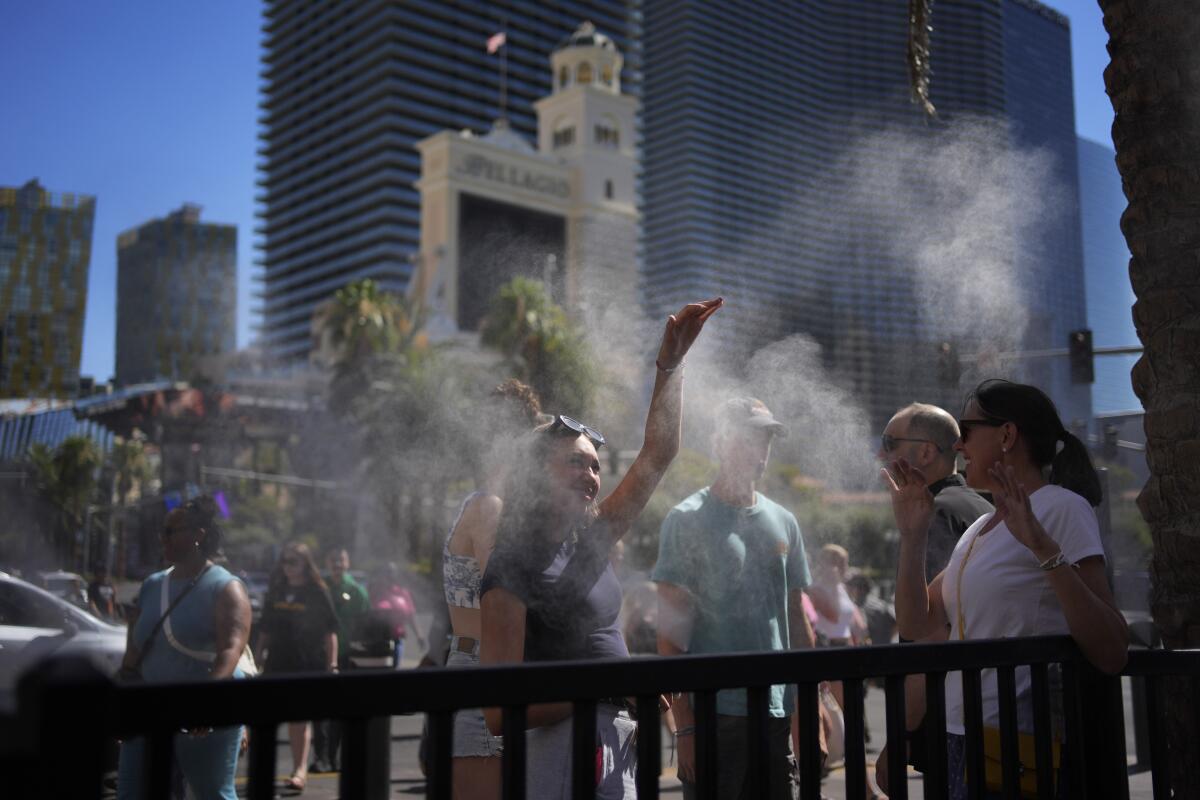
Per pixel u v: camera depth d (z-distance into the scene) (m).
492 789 2.30
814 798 1.62
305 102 151.88
